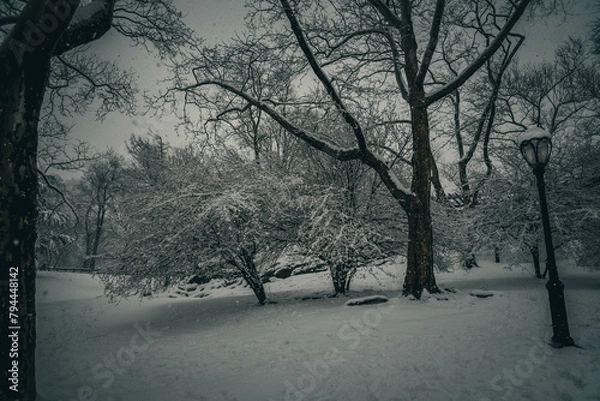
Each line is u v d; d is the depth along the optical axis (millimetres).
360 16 12969
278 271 20594
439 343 5586
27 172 3768
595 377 3965
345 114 10305
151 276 11914
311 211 11625
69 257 43062
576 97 20438
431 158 17281
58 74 10148
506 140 19688
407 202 10695
